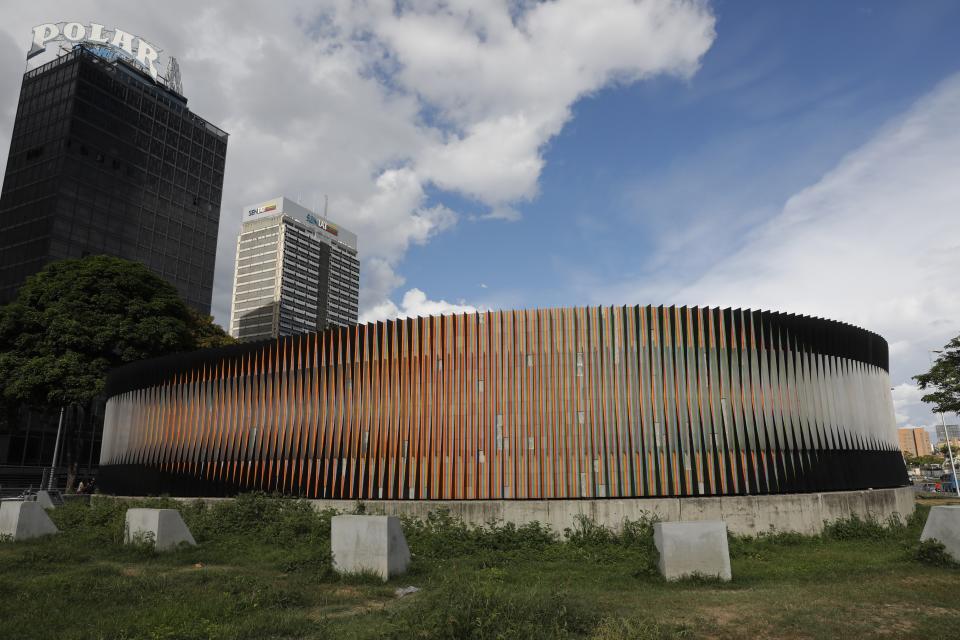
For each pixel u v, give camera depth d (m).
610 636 8.66
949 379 34.25
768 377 21.64
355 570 13.97
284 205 185.00
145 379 27.83
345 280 199.50
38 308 39.12
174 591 12.20
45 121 76.00
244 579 13.07
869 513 22.17
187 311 44.69
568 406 20.81
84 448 66.44
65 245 71.94
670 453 20.41
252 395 24.34
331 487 21.86
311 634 9.59
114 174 78.25
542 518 19.27
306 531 19.23
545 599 10.11
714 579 13.25
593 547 17.50
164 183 84.25
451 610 9.21
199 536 18.84
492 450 20.83
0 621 10.16
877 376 25.98
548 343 21.41
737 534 19.53
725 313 21.81
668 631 9.06
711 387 21.12
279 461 23.02
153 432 26.64
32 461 62.91
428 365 21.95
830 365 23.28
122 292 40.41
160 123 85.06
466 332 21.95
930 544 14.59
